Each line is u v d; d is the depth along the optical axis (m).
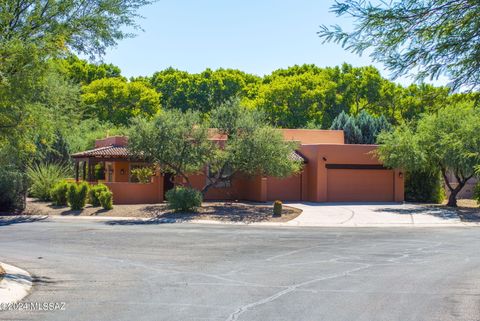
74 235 18.70
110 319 7.69
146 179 33.28
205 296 9.31
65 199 29.36
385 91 56.44
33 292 9.58
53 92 12.98
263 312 8.16
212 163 28.86
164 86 68.44
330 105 57.88
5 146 11.73
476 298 9.25
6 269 11.47
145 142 27.08
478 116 28.31
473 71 6.55
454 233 20.47
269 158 27.12
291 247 16.09
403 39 6.57
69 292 9.59
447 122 29.38
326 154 33.41
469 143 27.81
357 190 34.12
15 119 11.08
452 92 6.88
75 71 65.38
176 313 8.06
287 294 9.51
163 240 17.48
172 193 26.69
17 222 23.30
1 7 10.71
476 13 6.18
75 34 11.86
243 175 31.83
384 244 16.95
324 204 31.83
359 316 7.97
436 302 8.94
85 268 12.21
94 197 28.86
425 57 6.61
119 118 60.03
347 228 22.27
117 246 16.03
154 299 9.04
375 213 27.50
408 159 29.83
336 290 9.88
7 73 10.52
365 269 12.27
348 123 44.97
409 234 20.00
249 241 17.45
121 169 35.78
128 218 25.09
